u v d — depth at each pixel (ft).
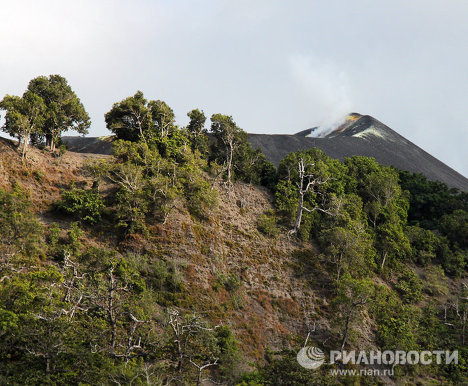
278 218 238.68
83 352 123.34
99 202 192.65
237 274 197.98
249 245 214.07
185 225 196.95
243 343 168.04
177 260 184.14
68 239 176.35
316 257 220.23
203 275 185.16
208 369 147.74
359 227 227.20
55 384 114.73
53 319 123.65
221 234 211.20
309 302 199.00
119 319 148.15
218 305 177.68
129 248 182.19
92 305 143.54
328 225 234.79
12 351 122.21
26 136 201.57
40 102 214.28
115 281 144.05
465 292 230.27
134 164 213.87
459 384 175.22
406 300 223.10
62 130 233.35
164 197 198.70
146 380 122.93
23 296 134.31
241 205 236.43
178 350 135.03
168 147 234.17
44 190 195.42
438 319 216.74
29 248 156.15
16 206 162.09
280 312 191.21
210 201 212.43
